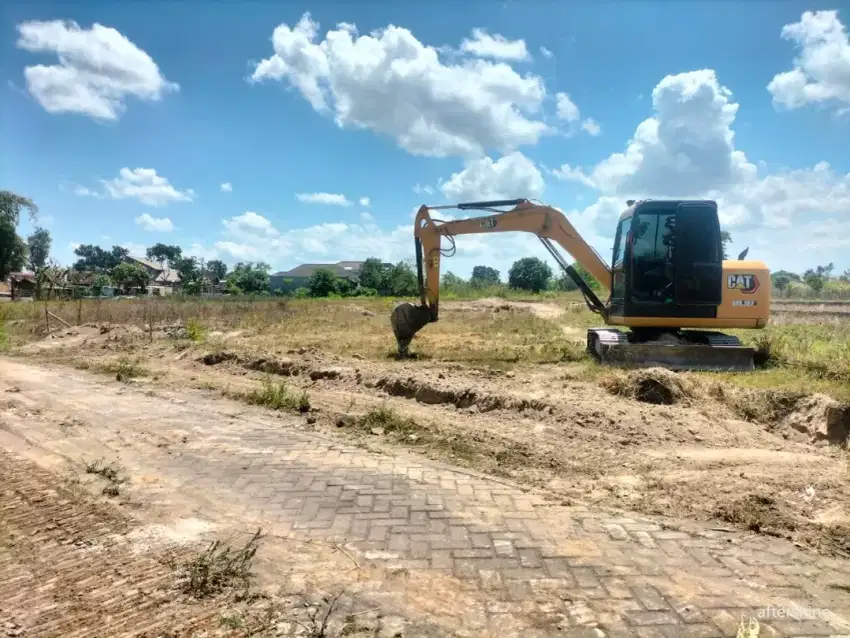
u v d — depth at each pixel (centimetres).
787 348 1164
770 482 538
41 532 452
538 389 884
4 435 720
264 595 360
